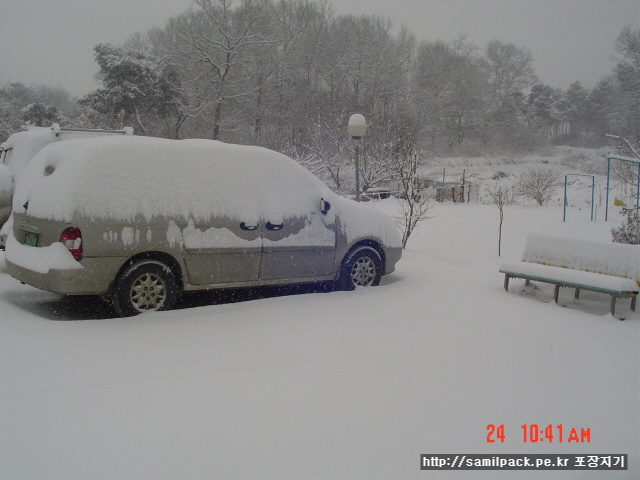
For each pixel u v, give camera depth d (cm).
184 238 575
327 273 689
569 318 566
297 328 510
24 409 323
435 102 5869
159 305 563
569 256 655
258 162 653
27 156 829
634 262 596
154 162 574
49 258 516
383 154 2339
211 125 4088
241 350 443
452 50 6538
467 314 571
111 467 268
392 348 457
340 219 698
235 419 321
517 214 1939
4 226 722
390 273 801
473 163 5403
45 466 266
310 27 4656
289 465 276
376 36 4847
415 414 337
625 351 468
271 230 638
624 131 5462
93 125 3466
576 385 393
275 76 4275
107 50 3697
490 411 346
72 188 522
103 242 526
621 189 2369
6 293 652
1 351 415
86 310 601
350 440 303
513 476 278
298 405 343
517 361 436
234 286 620
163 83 3756
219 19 3947
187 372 391
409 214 1222
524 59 7125
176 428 308
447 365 421
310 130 2691
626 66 5478
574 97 7919
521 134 6644
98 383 365
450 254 1028
